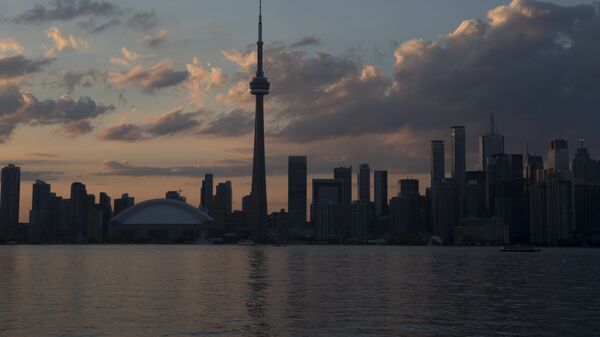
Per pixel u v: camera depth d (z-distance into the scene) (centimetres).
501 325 10219
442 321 10575
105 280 18962
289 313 11462
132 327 10031
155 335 9394
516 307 12400
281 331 9688
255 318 10894
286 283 17900
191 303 12938
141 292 15188
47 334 9481
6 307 12306
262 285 17188
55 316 11131
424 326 10088
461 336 9288
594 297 14300
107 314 11362
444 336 9281
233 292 15175
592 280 19575
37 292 15188
